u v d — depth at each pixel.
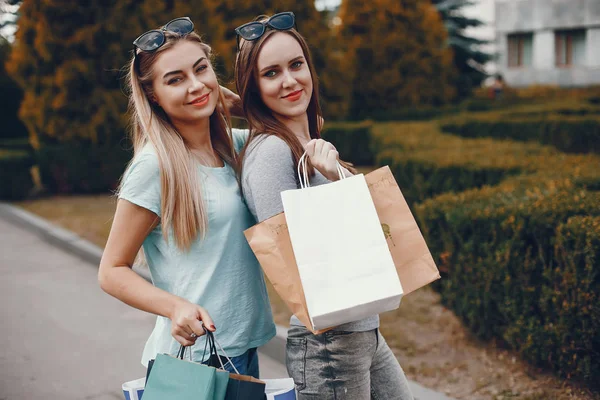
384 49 15.40
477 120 10.99
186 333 1.64
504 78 26.64
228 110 2.14
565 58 25.81
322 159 1.80
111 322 4.93
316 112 2.14
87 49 9.97
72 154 10.67
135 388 1.71
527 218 3.22
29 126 10.76
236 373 1.67
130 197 1.73
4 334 4.67
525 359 3.44
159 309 1.67
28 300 5.53
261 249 1.67
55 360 4.15
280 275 1.66
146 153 1.76
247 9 11.85
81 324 4.89
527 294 3.24
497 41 26.69
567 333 3.04
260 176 1.79
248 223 1.90
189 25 1.84
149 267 1.88
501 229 3.35
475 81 23.16
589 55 25.08
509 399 3.12
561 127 10.05
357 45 15.40
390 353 2.06
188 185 1.76
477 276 3.54
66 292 5.76
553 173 4.61
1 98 16.56
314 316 1.57
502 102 16.84
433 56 15.88
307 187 1.75
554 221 3.09
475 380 3.36
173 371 1.60
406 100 15.62
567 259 3.00
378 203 1.77
